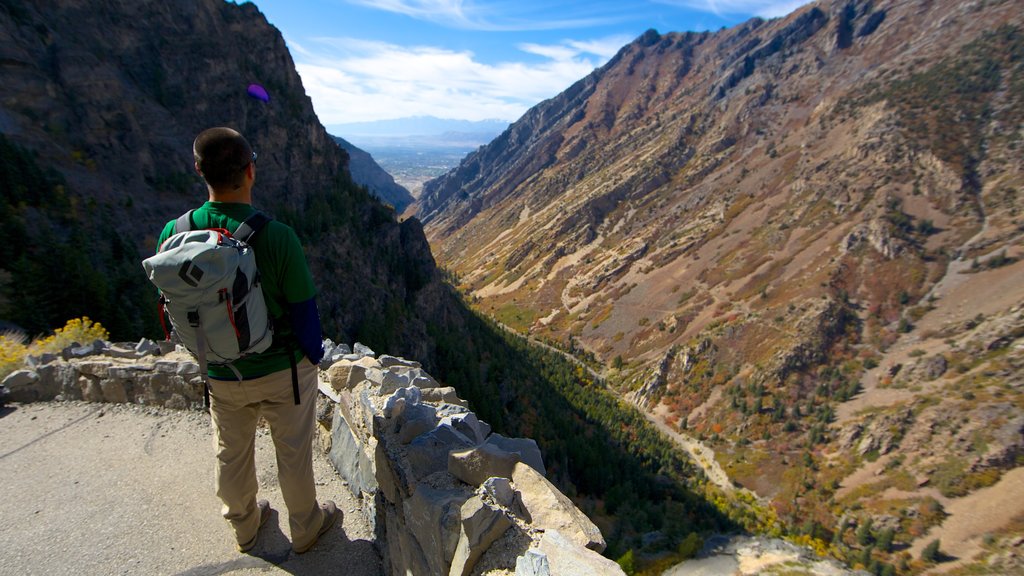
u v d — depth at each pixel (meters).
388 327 101.44
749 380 170.88
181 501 5.30
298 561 4.56
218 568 4.41
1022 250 183.62
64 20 91.12
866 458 135.50
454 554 3.34
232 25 114.50
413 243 136.25
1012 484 114.44
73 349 8.23
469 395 89.31
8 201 56.12
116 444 6.43
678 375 185.38
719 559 67.81
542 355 195.12
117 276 54.44
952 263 193.38
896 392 152.50
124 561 4.45
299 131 116.62
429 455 4.21
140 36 99.38
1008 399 131.38
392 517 4.36
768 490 134.00
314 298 3.81
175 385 7.29
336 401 6.39
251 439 4.23
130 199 77.38
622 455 119.56
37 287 38.94
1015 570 98.12
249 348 3.44
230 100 105.00
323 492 5.56
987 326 158.75
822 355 171.50
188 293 3.13
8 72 77.56
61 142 78.81
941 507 115.94
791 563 64.44
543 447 95.94
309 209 109.12
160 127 92.19
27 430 6.81
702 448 153.25
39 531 4.82
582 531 3.27
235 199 3.65
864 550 108.19
